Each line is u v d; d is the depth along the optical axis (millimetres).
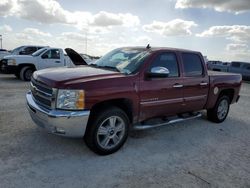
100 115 3635
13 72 11617
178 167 3639
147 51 4527
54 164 3430
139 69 4121
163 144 4488
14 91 8648
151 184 3121
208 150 4383
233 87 6309
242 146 4707
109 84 3672
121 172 3361
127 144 4340
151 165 3633
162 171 3480
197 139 4906
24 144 4000
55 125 3400
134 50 4773
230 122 6477
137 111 4137
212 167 3723
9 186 2850
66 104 3389
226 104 6305
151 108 4340
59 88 3400
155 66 4355
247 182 3354
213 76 5707
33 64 11945
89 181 3084
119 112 3834
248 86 18500
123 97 3834
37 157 3596
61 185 2951
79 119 3412
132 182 3135
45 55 12336
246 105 9328
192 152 4238
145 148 4230
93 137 3637
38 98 3854
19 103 6805
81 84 3438
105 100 3641
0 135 4312
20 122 5086
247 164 3914
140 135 4859
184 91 4898
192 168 3641
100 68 4484
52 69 4324
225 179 3389
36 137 4312
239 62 23734
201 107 5559
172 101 4680
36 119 3783
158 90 4348
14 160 3453
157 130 5262
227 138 5117
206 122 6219
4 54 16047
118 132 3951
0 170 3170
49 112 3426
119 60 4605
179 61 4840
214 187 3166
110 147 3850
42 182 2980
